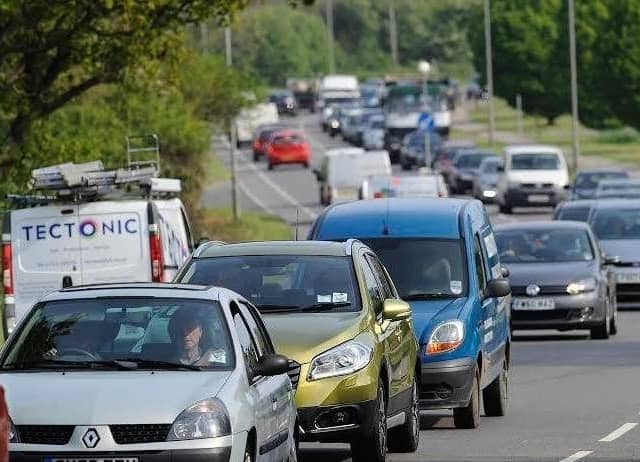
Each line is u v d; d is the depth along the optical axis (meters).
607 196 133.88
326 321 40.19
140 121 130.38
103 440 30.44
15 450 30.52
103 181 62.38
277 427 34.12
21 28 92.12
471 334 47.59
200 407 30.81
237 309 34.50
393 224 50.75
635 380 61.78
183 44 96.38
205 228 137.88
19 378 32.12
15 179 97.12
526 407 54.56
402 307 41.81
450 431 48.56
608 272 80.50
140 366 32.56
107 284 35.19
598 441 45.91
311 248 42.91
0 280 78.44
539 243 80.12
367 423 38.97
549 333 83.19
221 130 159.38
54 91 100.94
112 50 93.56
